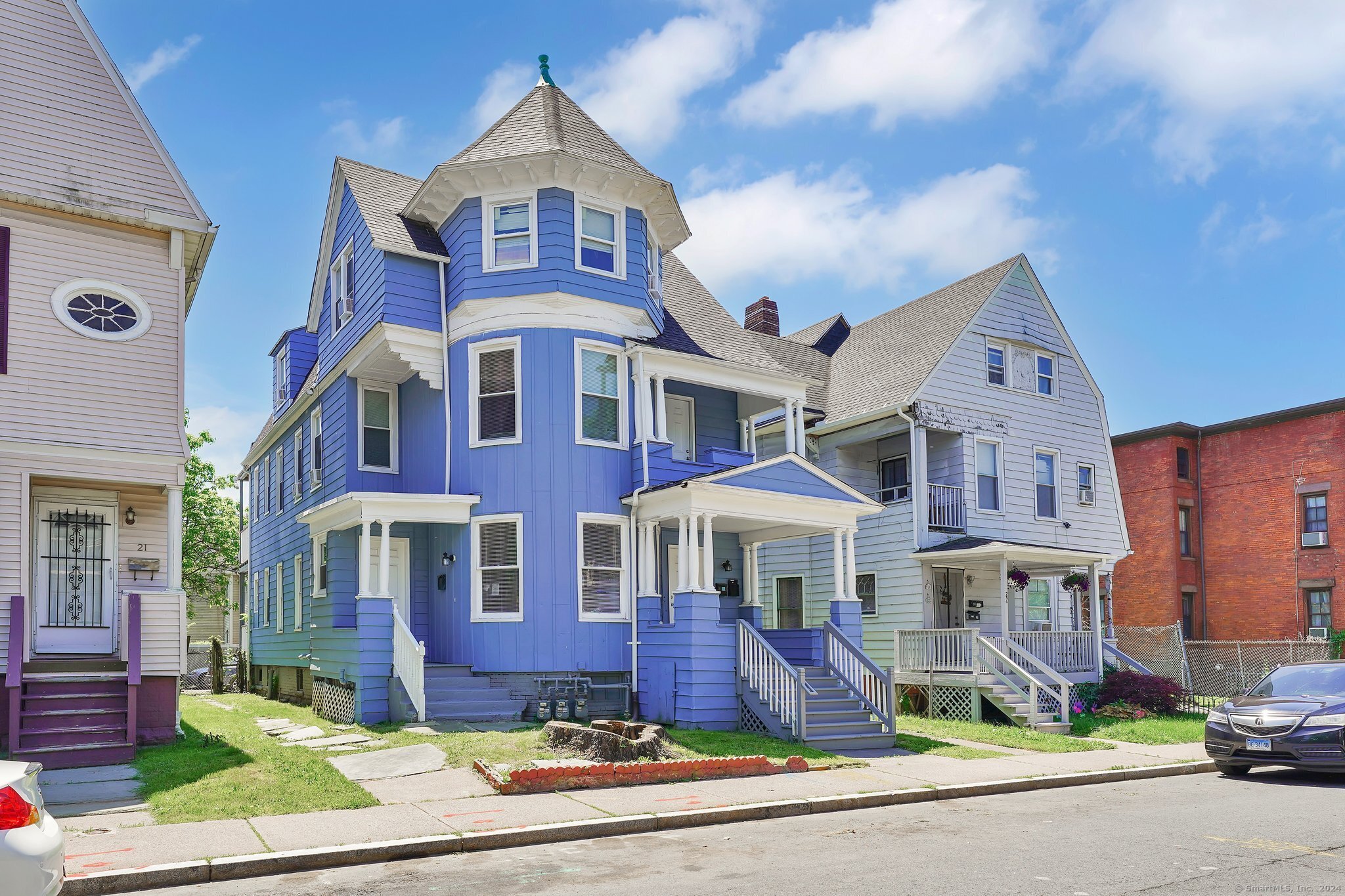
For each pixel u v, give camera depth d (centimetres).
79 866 763
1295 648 2589
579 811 973
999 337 2556
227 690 3025
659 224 2009
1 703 1272
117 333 1440
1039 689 2034
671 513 1719
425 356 1841
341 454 2019
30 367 1370
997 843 886
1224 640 3281
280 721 1752
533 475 1759
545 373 1786
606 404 1841
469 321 1831
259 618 2833
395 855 830
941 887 726
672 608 1750
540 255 1803
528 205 1830
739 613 2066
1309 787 1240
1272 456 3225
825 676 1728
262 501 2889
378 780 1125
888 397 2419
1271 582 3181
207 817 937
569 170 1800
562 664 1719
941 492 2389
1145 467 3459
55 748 1219
